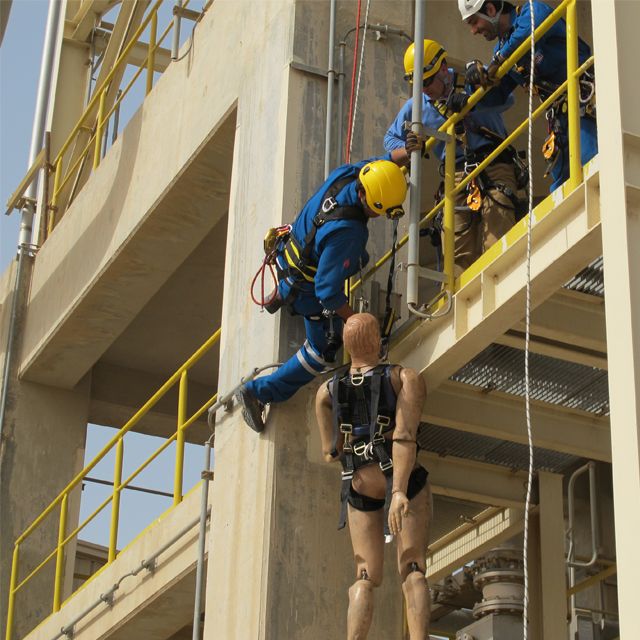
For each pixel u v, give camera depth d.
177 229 16.06
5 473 19.31
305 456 11.20
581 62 10.24
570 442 11.76
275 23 13.23
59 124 21.53
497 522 14.68
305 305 10.83
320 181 12.23
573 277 9.16
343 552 11.04
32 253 20.38
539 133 15.40
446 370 10.31
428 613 9.31
